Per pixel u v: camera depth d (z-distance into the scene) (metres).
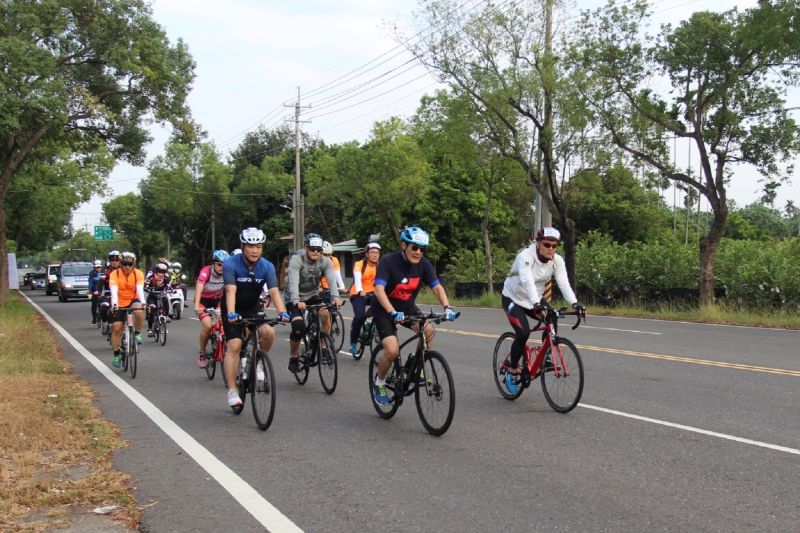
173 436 6.52
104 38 23.12
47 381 9.12
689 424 6.65
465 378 9.47
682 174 19.97
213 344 9.77
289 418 7.27
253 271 7.15
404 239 6.75
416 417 7.25
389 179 35.62
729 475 5.11
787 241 20.66
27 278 71.31
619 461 5.50
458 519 4.34
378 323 6.88
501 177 28.69
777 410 7.21
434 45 22.19
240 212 63.69
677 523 4.21
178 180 62.28
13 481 5.09
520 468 5.37
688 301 20.56
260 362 6.87
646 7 18.72
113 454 5.91
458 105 22.52
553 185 22.58
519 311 7.68
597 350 11.96
